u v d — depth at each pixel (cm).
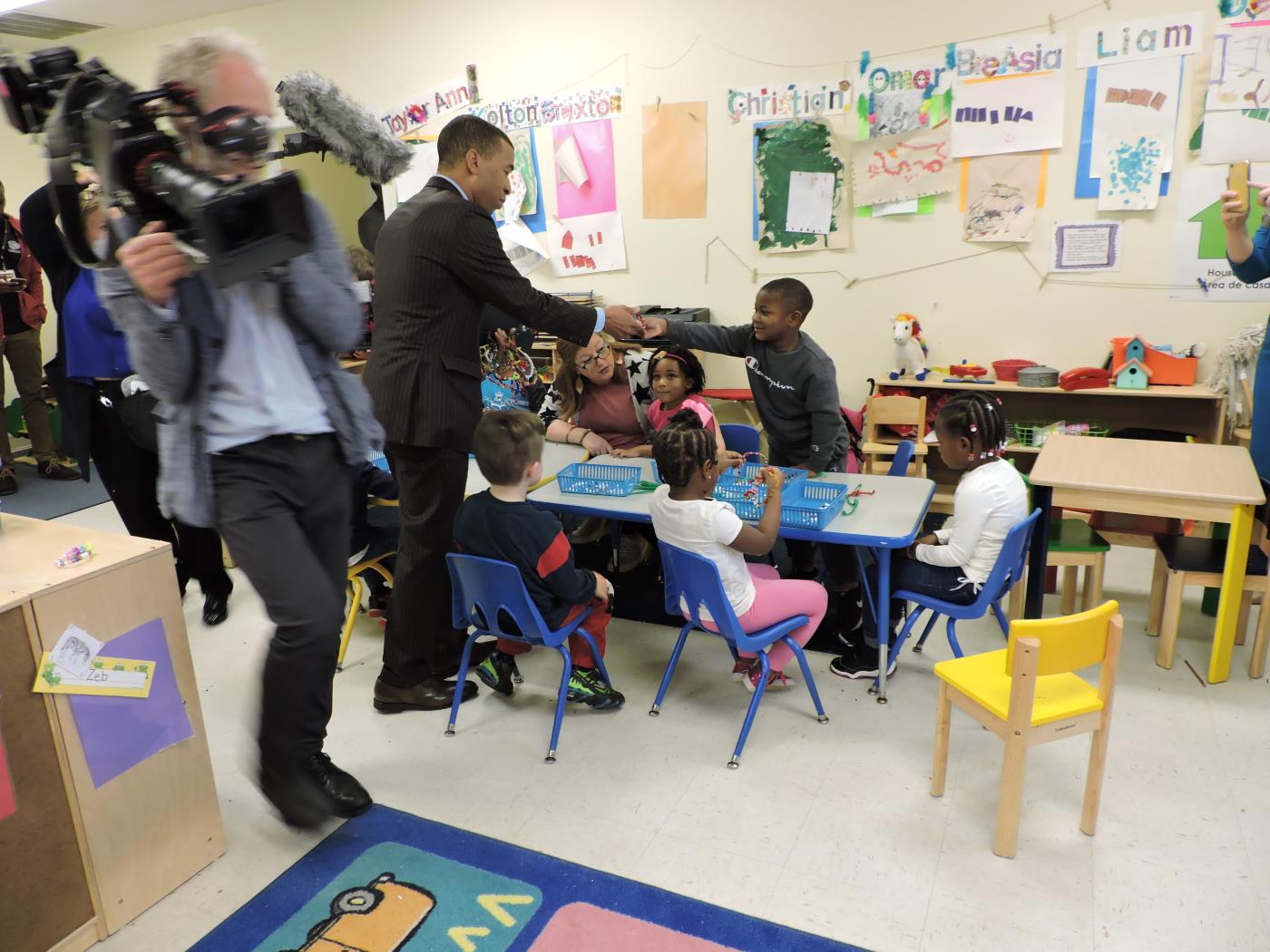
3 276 428
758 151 390
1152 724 230
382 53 450
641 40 398
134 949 167
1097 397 370
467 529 225
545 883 181
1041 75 341
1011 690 175
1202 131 326
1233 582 238
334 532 175
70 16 464
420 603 239
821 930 166
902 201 373
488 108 436
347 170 536
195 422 157
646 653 279
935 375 378
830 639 283
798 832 194
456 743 232
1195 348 345
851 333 396
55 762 159
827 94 373
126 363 277
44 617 154
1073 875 179
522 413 224
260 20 471
